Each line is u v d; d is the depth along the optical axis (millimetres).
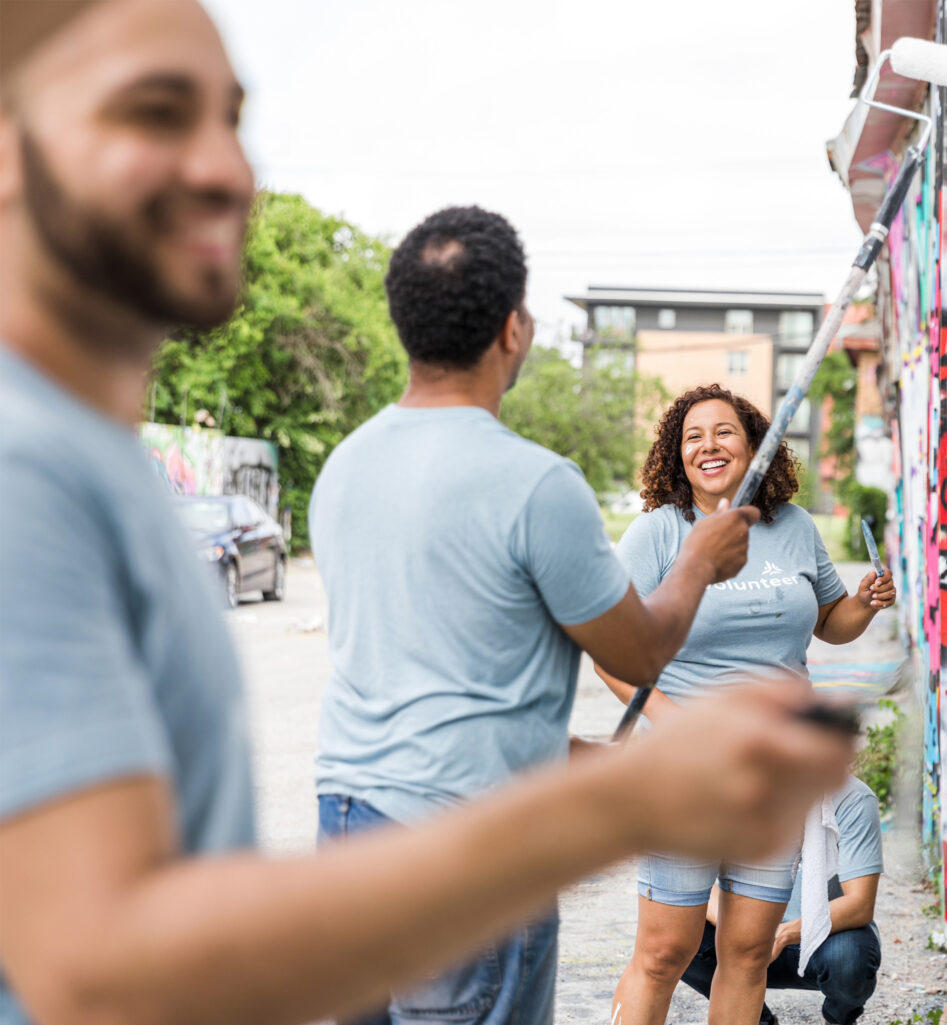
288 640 13188
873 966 3334
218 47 835
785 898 2891
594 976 4000
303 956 638
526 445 1930
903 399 6746
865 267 2107
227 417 26734
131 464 855
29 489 734
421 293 1975
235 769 949
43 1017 647
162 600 840
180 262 810
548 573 1847
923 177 5434
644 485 3283
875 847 3400
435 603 1892
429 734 1888
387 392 29656
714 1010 2932
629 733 2016
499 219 2037
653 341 72250
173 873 665
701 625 3045
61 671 688
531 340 2121
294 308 26703
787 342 71938
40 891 646
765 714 638
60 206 783
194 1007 632
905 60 2930
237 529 16766
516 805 661
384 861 660
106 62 781
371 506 1969
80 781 663
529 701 1899
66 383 841
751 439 3240
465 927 661
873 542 3238
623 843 646
